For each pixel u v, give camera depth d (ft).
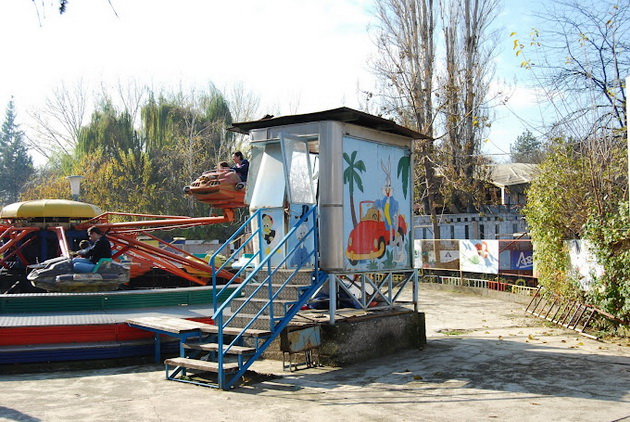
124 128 154.61
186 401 22.67
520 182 103.81
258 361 31.24
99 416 20.56
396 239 35.47
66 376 28.32
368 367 29.22
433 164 95.45
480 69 98.73
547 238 48.60
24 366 29.81
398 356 32.09
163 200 135.23
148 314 35.01
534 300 55.57
